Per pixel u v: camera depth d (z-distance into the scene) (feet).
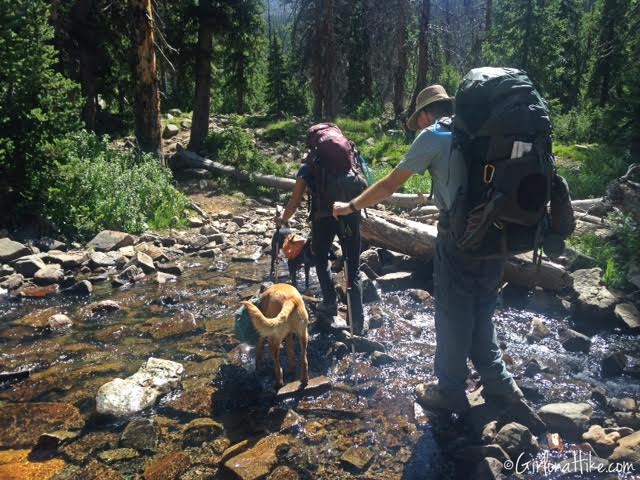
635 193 29.53
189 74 61.36
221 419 13.05
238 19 56.24
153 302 21.76
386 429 12.59
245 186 47.60
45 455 11.66
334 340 17.58
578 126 67.67
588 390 14.34
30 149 29.35
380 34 79.51
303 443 12.05
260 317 12.76
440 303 12.17
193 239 31.76
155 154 44.55
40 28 29.71
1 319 19.97
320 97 80.18
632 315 19.01
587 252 24.82
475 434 12.30
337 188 16.57
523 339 18.02
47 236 29.94
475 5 92.38
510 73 10.15
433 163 11.11
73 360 16.42
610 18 78.23
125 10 54.80
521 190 9.71
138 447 11.91
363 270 24.79
